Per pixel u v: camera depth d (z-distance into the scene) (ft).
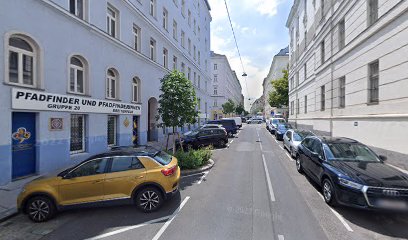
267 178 26.89
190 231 15.11
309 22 72.13
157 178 18.33
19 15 24.59
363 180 16.51
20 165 25.64
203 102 113.91
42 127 27.20
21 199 17.22
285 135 49.52
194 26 98.48
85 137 34.37
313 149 25.04
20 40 25.68
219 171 30.71
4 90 23.17
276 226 15.48
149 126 59.16
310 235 14.29
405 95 26.91
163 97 36.70
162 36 61.36
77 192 17.66
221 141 53.93
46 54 27.71
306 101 77.30
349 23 41.57
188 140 51.31
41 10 27.07
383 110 31.14
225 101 214.48
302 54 82.64
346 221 16.07
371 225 15.47
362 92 37.01
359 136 37.73
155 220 16.83
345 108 43.65
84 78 34.58
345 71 43.62
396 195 15.44
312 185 24.08
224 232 14.84
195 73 99.04
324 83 56.13
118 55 42.19
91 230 15.67
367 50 35.40
